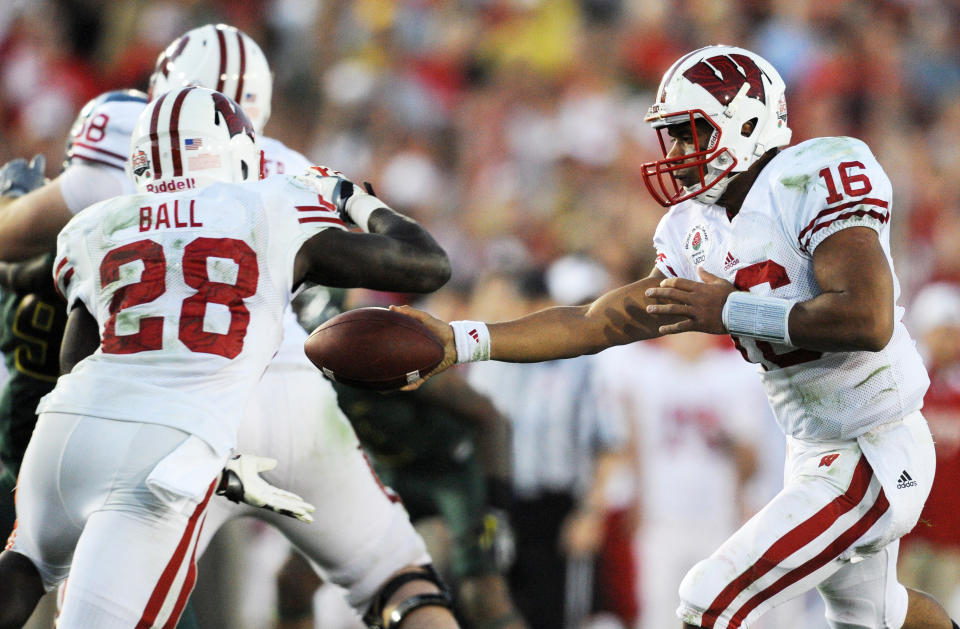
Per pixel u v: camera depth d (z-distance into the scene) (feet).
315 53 128.88
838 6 140.56
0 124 119.03
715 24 137.59
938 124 138.62
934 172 132.26
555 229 116.37
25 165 49.44
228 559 61.52
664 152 39.45
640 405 74.28
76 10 123.44
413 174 120.16
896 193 127.85
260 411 42.63
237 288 36.19
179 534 35.01
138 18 123.95
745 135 37.42
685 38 136.77
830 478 37.60
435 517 56.85
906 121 138.10
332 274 37.35
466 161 124.47
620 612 73.31
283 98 125.90
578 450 69.97
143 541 34.35
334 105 125.49
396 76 126.82
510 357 38.70
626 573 73.41
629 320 39.17
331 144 123.03
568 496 69.77
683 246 39.45
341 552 44.91
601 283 80.53
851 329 34.68
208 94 39.09
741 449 73.97
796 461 39.32
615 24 135.54
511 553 64.49
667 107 37.68
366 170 120.57
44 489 35.35
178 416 34.96
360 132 122.93
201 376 35.55
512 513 69.46
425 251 38.01
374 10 131.44
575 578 70.44
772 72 38.29
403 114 124.47
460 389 53.62
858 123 135.85
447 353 38.34
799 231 36.50
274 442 42.80
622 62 133.18
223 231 36.45
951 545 74.08
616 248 110.01
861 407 37.45
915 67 141.49
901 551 75.15
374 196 40.40
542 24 133.69
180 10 124.77
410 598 44.73
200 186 38.06
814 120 134.00
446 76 130.11
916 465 37.83
